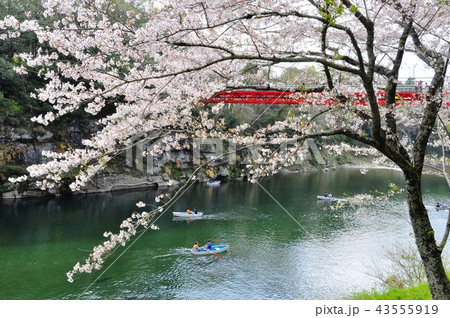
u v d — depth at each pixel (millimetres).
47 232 19547
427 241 5730
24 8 26406
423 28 5781
